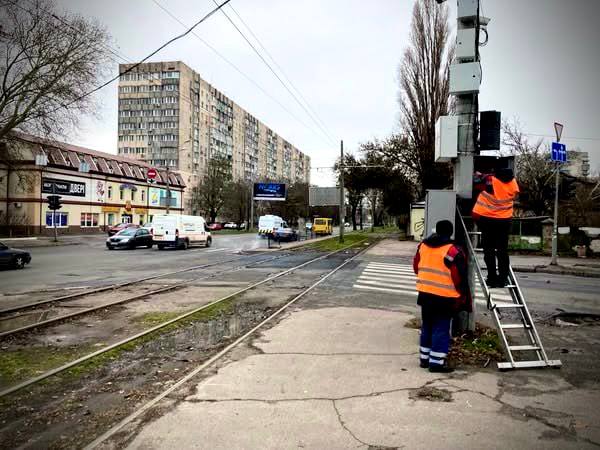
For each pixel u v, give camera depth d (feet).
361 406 13.52
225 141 346.74
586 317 28.37
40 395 15.01
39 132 99.55
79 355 19.70
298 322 25.40
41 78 95.91
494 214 19.76
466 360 18.20
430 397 14.25
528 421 12.53
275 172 444.14
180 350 20.53
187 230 99.14
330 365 17.56
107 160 184.85
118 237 97.40
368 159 142.72
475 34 22.71
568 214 95.25
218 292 37.19
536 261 68.64
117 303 31.73
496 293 37.91
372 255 79.05
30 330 24.18
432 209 21.03
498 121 21.93
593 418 12.76
